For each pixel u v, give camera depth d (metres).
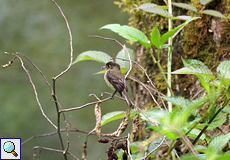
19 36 18.58
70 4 20.09
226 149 5.48
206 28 6.47
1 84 17.48
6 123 16.42
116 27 5.24
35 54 18.55
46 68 18.52
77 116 17.92
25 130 16.52
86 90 18.67
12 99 17.16
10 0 19.28
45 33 19.09
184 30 6.91
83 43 19.31
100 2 20.56
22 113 16.89
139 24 8.38
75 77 18.91
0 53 18.08
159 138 4.45
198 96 6.53
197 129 4.41
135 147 4.37
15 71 18.05
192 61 4.32
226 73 3.46
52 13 19.62
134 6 8.47
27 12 19.30
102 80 19.22
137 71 8.21
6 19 18.75
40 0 19.77
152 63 7.79
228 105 5.29
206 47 6.50
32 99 17.45
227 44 6.07
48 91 18.00
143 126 7.41
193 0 6.72
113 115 4.62
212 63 6.36
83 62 19.39
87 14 20.17
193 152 2.59
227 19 6.06
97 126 4.20
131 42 8.81
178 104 4.19
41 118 17.06
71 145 16.97
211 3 6.41
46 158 16.19
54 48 18.88
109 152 4.11
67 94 18.28
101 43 19.53
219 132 5.76
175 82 7.11
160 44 5.20
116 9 20.56
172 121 2.67
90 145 17.22
